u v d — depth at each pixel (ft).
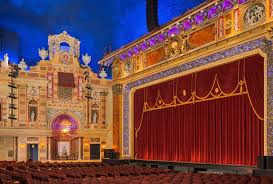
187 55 66.69
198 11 62.28
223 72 60.59
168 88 74.54
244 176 40.63
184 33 68.03
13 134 97.86
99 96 109.70
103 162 88.07
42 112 102.68
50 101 103.91
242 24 55.21
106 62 95.86
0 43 110.42
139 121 84.23
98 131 107.55
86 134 106.52
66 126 106.11
